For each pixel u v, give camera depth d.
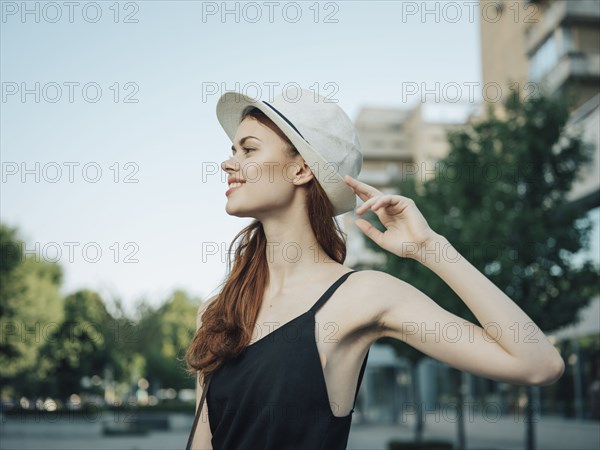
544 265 9.02
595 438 12.88
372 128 45.53
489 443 17.56
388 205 1.44
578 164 9.56
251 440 1.38
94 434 21.25
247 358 1.46
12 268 20.59
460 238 9.28
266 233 1.63
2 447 15.62
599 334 13.02
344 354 1.45
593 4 16.73
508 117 9.98
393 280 1.47
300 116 1.59
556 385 14.98
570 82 16.39
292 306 1.50
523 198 9.38
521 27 18.92
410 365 18.86
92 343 25.23
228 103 1.71
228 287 1.62
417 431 18.89
